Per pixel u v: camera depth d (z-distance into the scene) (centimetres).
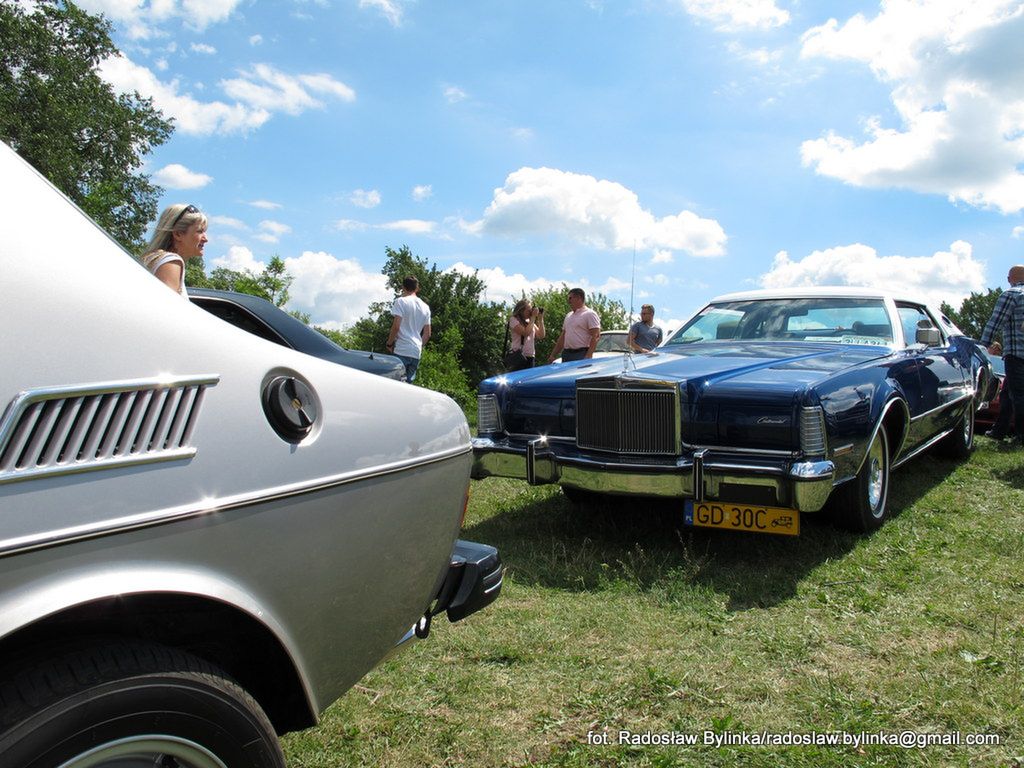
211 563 131
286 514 144
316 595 152
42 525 110
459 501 200
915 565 379
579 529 457
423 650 288
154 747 118
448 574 217
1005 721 231
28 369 112
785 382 373
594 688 257
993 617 314
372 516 164
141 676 117
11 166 127
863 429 400
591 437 412
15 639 121
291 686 156
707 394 382
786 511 362
